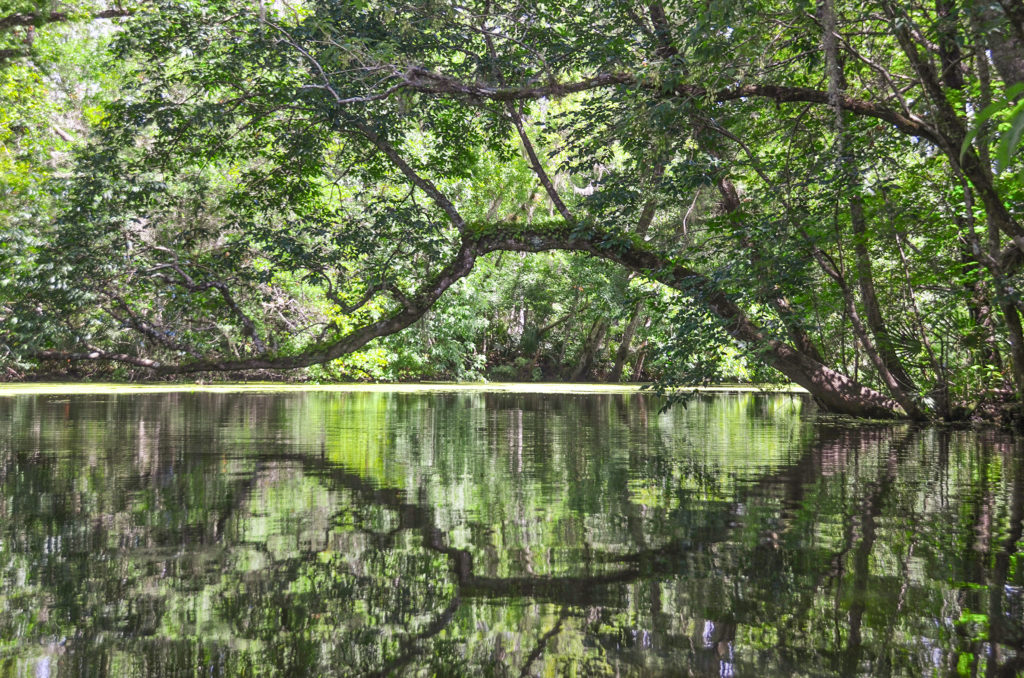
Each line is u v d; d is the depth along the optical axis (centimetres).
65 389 2230
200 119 1130
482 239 1130
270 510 571
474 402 1864
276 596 377
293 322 1611
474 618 344
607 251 1111
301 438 1050
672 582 394
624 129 923
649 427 1238
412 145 1595
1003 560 428
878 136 942
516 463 819
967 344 1245
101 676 284
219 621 343
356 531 509
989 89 707
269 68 1106
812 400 2120
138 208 1234
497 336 3534
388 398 2019
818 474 742
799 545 464
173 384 2655
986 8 629
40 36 1563
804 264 952
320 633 328
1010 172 842
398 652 308
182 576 409
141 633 329
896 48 1032
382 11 985
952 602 359
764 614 347
